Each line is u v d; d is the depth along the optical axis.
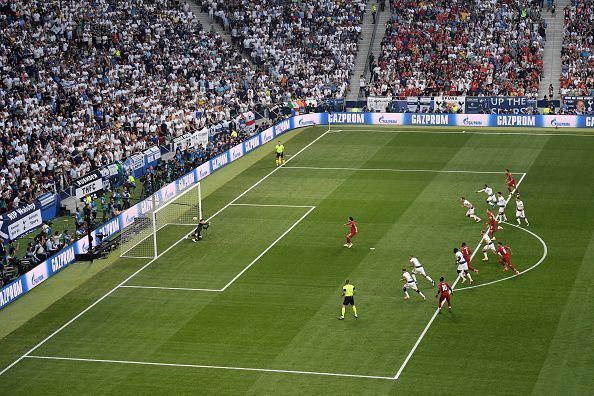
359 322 73.94
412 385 63.62
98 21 143.50
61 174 107.62
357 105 144.50
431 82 144.62
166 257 89.88
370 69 149.62
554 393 61.62
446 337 70.56
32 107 119.25
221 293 80.94
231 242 93.00
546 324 71.88
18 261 87.06
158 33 147.88
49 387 66.12
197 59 145.62
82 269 88.56
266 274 84.56
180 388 64.94
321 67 149.12
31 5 139.38
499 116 136.50
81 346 72.31
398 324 73.25
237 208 103.25
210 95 138.12
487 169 114.38
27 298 82.50
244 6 158.38
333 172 115.56
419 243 90.31
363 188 108.44
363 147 127.12
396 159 120.38
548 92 142.62
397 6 157.88
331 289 80.62
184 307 78.44
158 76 138.12
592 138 127.12
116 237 95.25
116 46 141.12
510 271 82.75
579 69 142.12
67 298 81.88
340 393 63.03
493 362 66.25
